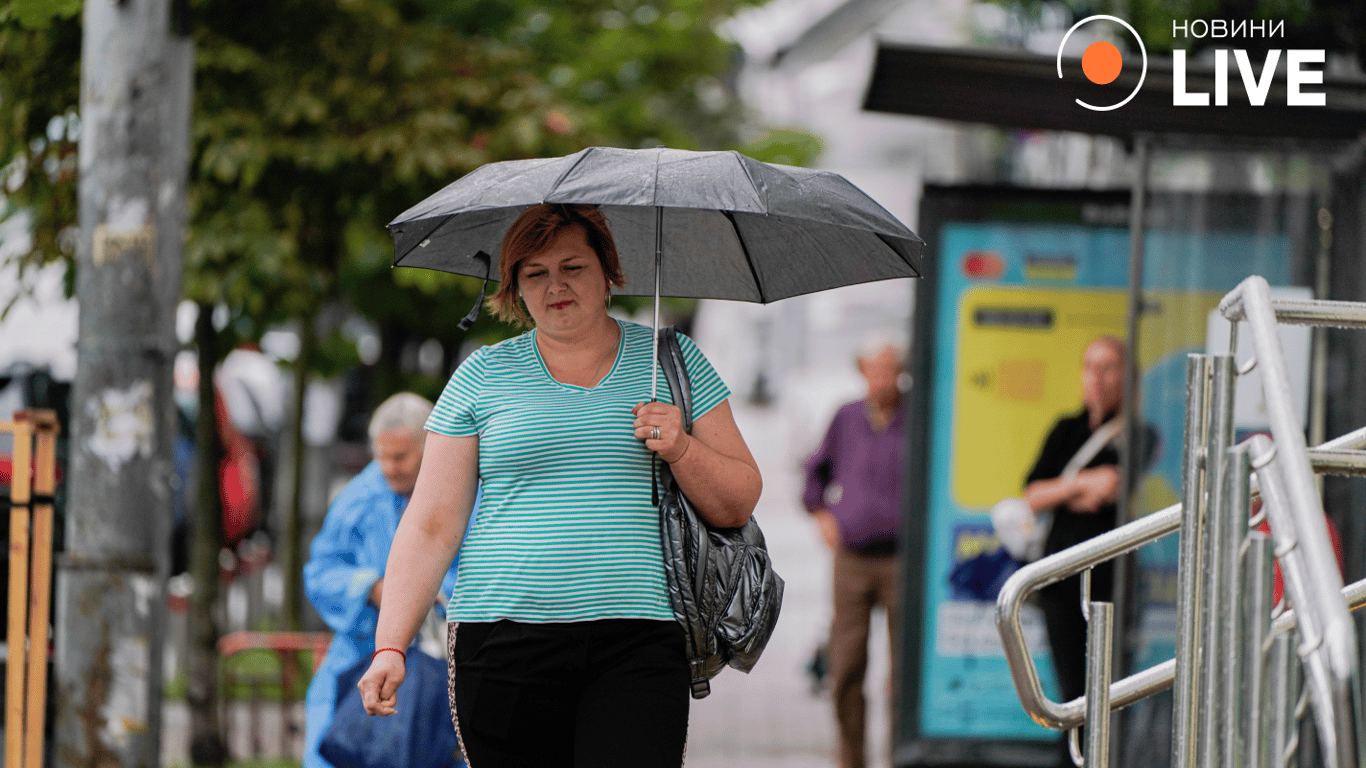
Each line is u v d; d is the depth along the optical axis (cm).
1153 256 2514
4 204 2862
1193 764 1368
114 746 2056
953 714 2920
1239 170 2492
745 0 4341
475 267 1712
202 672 3262
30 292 2955
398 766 1930
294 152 2914
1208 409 1388
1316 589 1055
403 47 3139
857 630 3291
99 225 2072
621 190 1441
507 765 1464
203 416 3388
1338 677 1010
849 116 7138
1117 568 2527
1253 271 2492
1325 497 2420
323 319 4600
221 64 2931
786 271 1698
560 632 1429
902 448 3325
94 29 2078
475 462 1502
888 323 9469
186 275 3011
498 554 1448
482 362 1515
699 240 1681
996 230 2922
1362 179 2458
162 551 2083
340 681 2017
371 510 2045
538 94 3172
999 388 2923
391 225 1562
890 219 1545
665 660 1439
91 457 2067
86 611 2062
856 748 3262
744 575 1459
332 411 7006
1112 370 2798
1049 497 2803
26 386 4322
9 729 2080
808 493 3431
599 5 4106
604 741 1405
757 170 1510
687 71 4369
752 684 4491
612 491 1446
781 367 10919
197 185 3042
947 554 2927
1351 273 2461
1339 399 2420
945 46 2561
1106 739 1580
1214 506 1312
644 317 4000
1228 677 1235
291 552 4459
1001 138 4534
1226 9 3112
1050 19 3516
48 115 2809
